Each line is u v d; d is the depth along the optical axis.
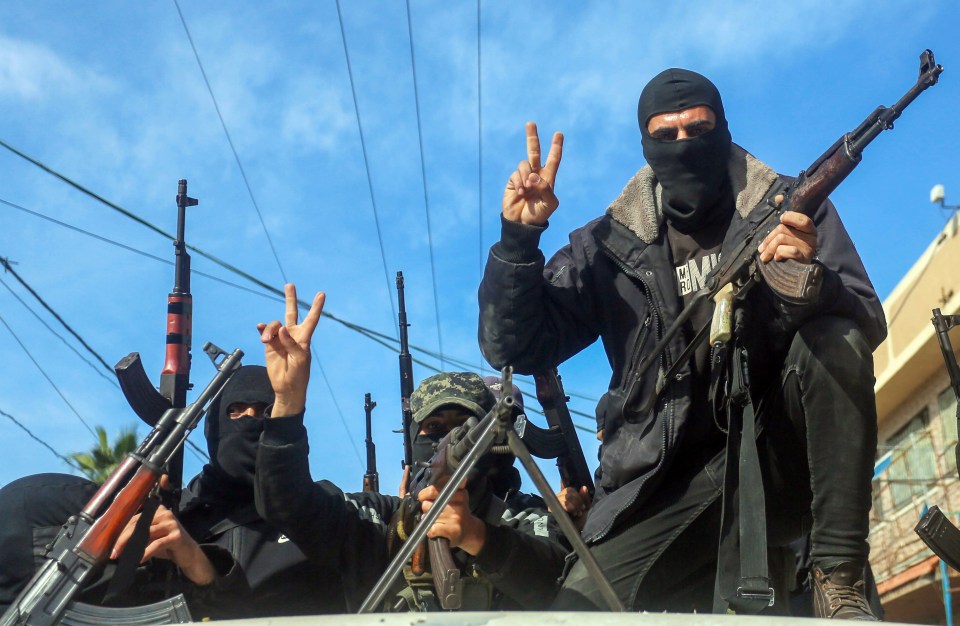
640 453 4.55
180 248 6.77
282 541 5.59
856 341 4.06
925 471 19.31
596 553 4.54
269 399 5.74
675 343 4.54
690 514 4.50
